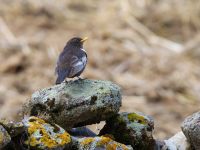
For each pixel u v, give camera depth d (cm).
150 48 2139
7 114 1670
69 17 2338
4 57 2047
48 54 2066
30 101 886
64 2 2405
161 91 1894
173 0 2370
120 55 2075
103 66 2025
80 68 921
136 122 896
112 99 873
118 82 1927
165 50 2141
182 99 1873
